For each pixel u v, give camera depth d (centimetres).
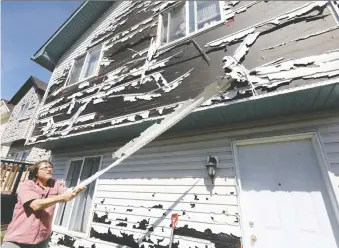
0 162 786
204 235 309
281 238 263
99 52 680
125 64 530
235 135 351
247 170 323
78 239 447
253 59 302
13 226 209
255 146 334
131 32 595
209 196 329
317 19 282
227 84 281
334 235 239
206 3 461
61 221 518
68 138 535
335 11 272
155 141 443
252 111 307
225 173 332
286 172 295
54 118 636
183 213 342
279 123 320
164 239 341
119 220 413
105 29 715
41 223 219
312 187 271
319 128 289
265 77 275
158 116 364
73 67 762
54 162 662
